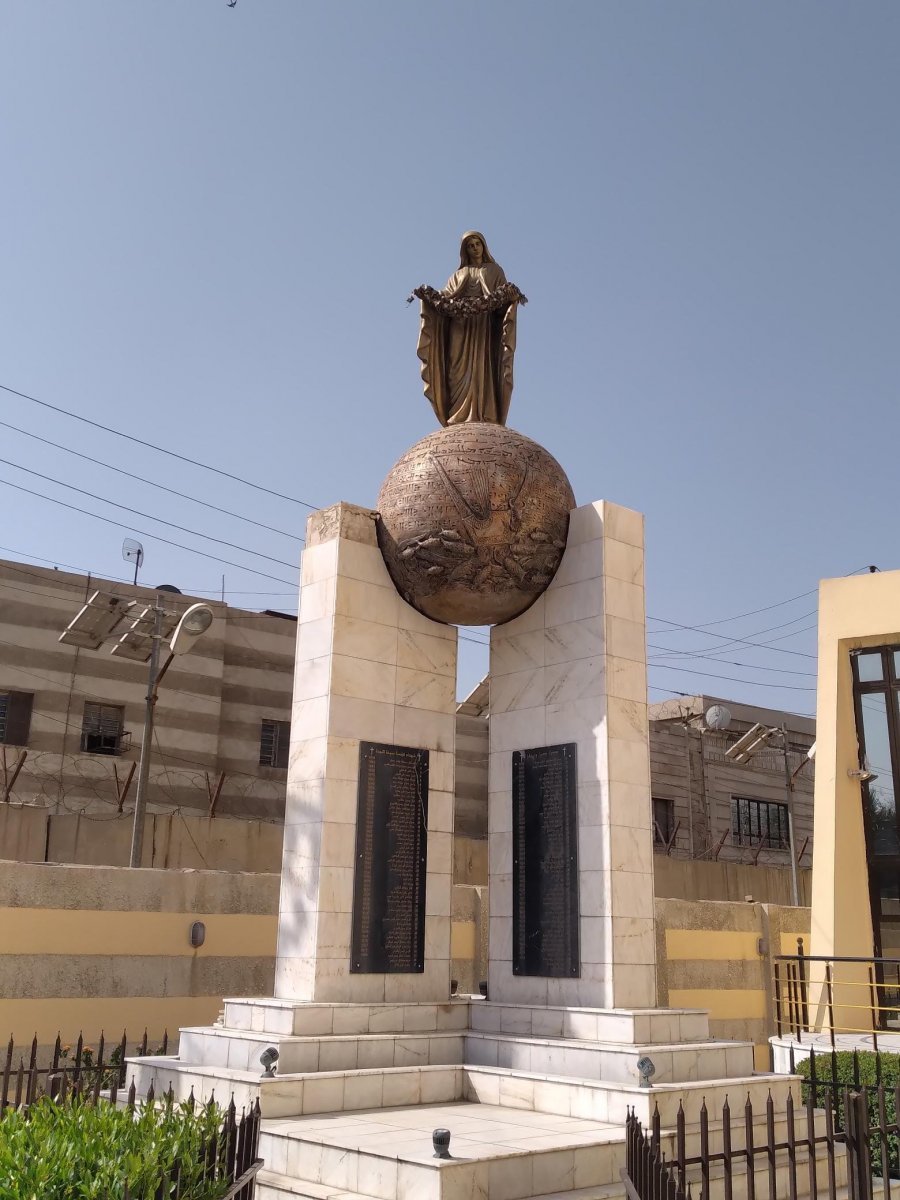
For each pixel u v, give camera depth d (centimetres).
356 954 1163
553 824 1220
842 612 1945
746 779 3794
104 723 3031
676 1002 1788
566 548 1298
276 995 1173
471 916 1731
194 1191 534
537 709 1279
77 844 1973
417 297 1436
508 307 1451
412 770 1263
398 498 1277
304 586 1306
